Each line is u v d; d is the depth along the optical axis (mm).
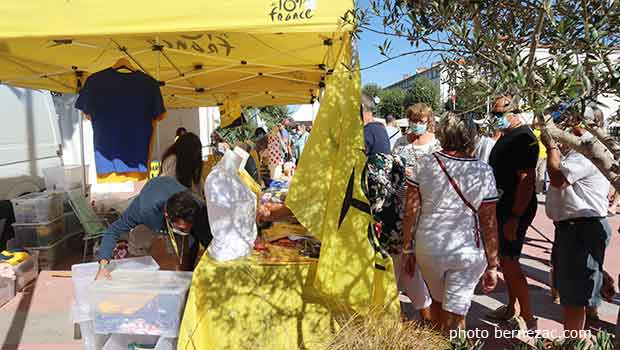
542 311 4086
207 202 2963
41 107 7605
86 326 3018
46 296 4590
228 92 8961
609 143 1502
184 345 2820
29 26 3059
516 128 3410
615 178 1521
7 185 6441
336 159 2881
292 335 2910
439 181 2744
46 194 5684
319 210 2934
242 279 2887
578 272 3133
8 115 6602
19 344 3613
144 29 3025
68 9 3039
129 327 2896
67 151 11016
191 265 3408
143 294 2891
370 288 2775
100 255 2986
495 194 2734
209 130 16672
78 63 6301
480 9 1447
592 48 1224
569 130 1872
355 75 2879
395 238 3416
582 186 3098
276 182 6773
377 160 3418
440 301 2969
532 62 1288
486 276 2820
